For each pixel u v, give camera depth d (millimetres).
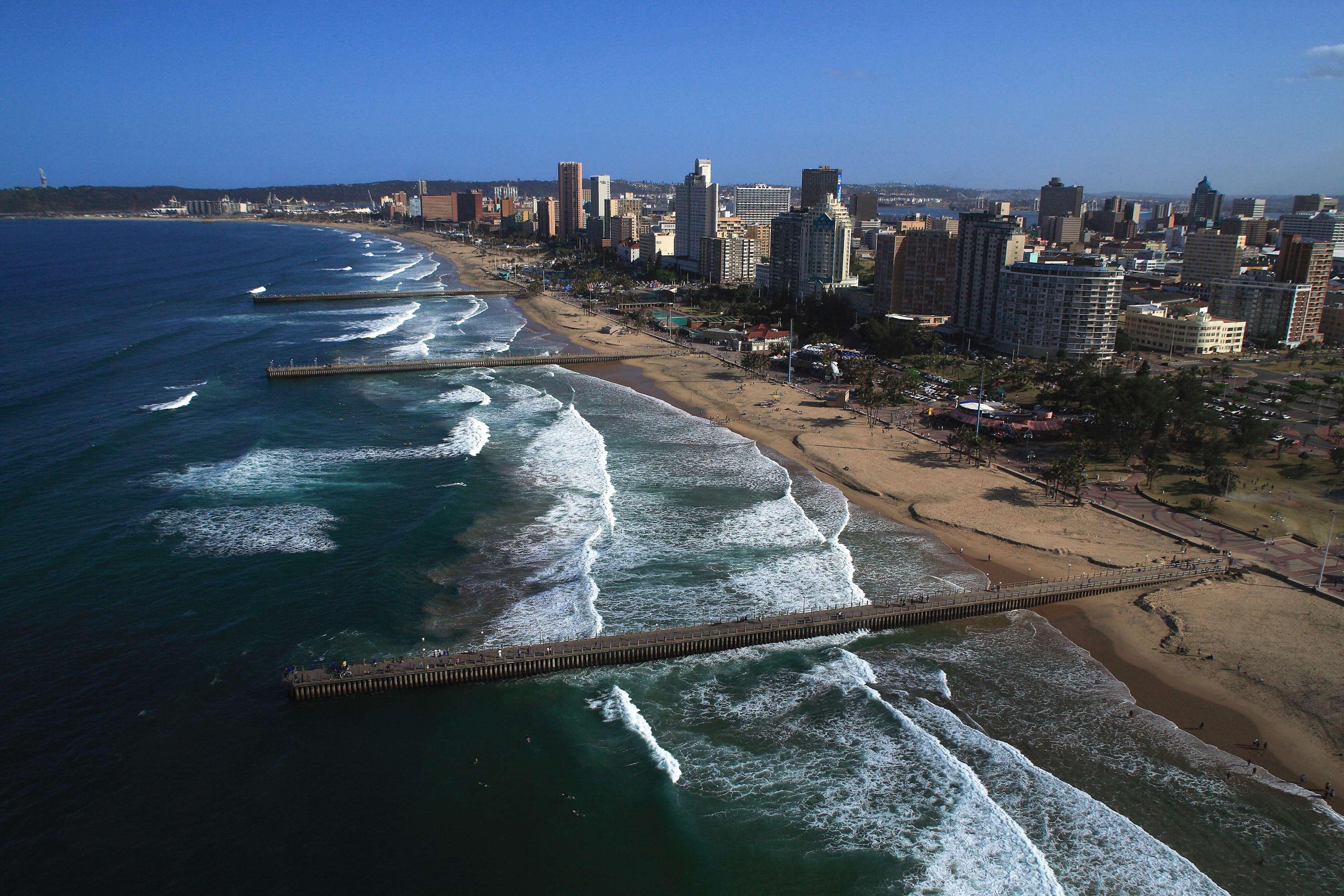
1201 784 74188
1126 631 97625
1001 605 102688
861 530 124125
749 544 118312
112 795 71188
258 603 99625
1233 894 63562
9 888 62156
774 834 69688
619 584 107062
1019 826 69562
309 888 63656
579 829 69875
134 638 92062
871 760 77688
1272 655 90750
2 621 94125
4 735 77062
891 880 65125
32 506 124500
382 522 122438
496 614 99125
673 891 64250
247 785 73312
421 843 68125
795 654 94125
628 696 86375
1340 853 66938
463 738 80250
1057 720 82875
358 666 86438
